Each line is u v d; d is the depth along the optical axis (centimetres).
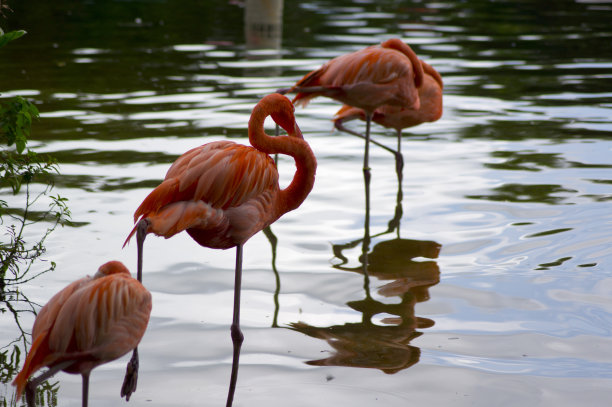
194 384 517
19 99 694
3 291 653
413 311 634
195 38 2098
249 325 608
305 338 588
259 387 514
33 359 398
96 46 1977
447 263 733
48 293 651
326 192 955
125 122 1248
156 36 2136
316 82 923
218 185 507
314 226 843
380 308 641
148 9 2675
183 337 586
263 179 536
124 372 535
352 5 2811
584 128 1217
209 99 1403
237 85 1513
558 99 1420
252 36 2119
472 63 1750
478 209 878
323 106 1437
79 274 689
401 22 2356
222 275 709
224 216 520
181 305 641
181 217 491
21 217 824
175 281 691
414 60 914
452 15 2527
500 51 1888
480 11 2623
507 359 553
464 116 1319
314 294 669
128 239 470
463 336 589
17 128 697
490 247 767
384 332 598
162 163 1030
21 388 390
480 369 538
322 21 2389
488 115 1321
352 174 1029
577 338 582
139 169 1006
